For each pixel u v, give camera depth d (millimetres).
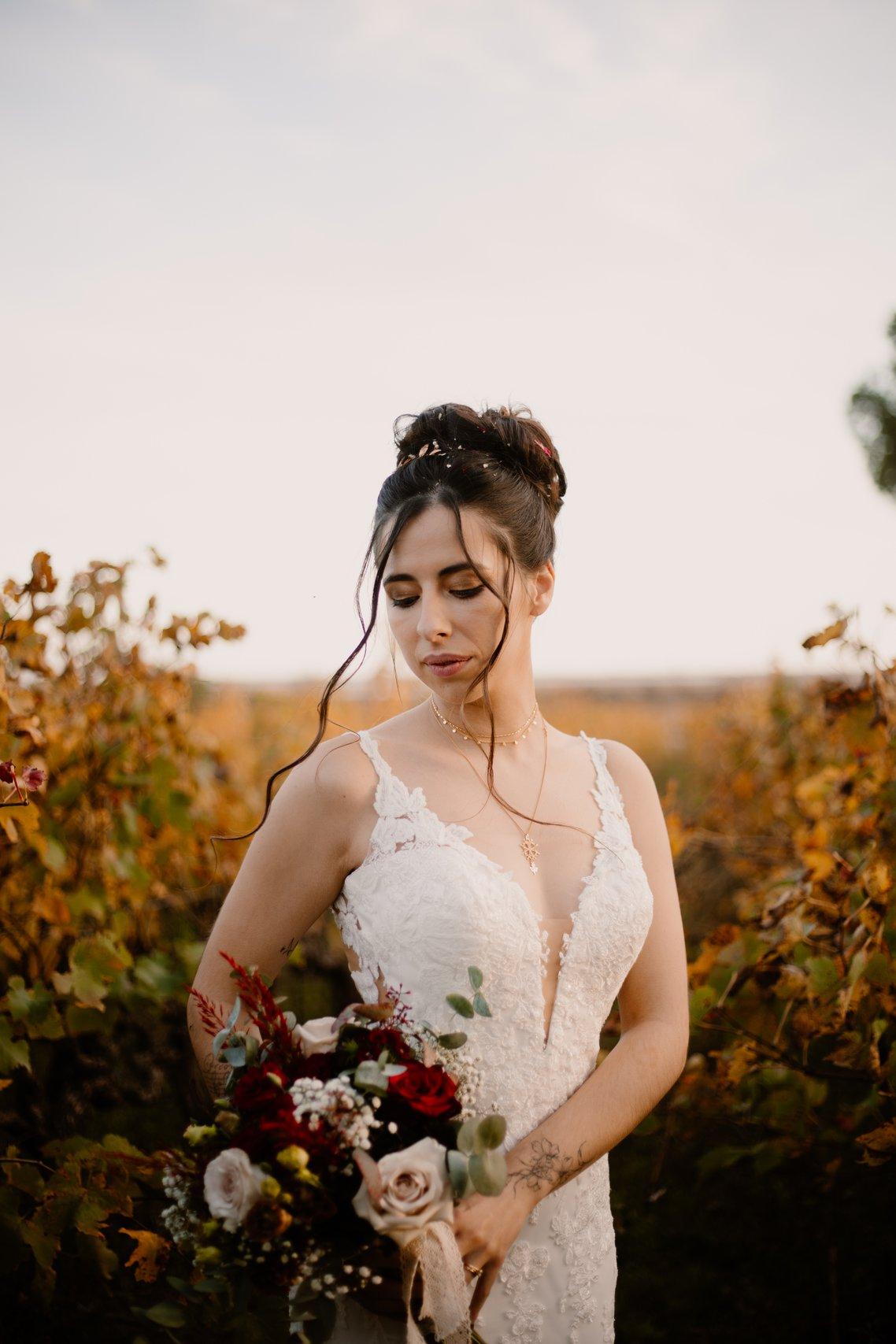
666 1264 3621
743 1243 3713
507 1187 1795
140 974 3557
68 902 3553
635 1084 1979
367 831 2008
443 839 1978
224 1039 1743
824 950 3215
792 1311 3340
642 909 2094
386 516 2113
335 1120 1525
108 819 3818
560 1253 1955
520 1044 1924
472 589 2033
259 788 6164
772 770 5707
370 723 7441
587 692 25062
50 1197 2656
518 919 1927
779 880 3582
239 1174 1471
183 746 4211
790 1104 3283
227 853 4938
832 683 3637
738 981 3309
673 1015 2131
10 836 2852
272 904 1993
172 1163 1663
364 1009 1702
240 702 6645
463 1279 1646
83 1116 3738
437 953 1876
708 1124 4082
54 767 3584
